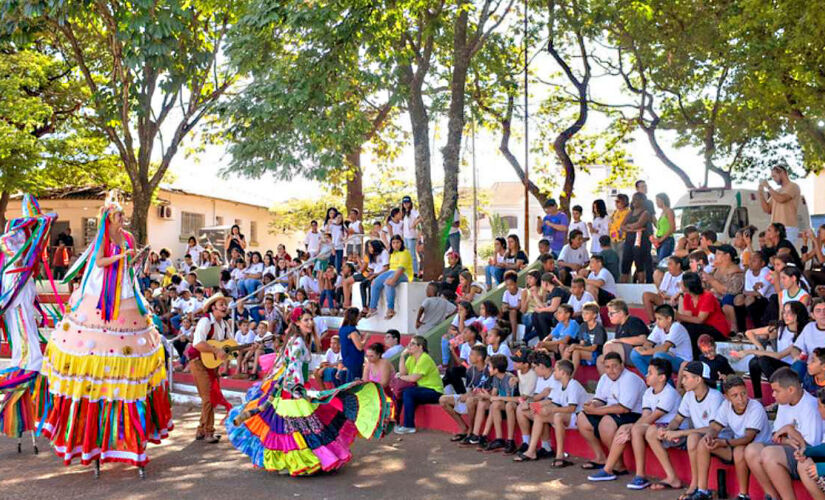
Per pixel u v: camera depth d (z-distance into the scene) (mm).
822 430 6734
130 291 8266
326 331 14953
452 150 15766
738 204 17562
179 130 21641
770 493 6816
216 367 9953
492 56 21672
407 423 10547
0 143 23047
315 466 8133
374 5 14344
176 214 32344
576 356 10477
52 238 30578
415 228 16391
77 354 8023
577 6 19594
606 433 8133
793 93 18641
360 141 15859
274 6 14469
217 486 7824
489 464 8680
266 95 15320
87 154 27531
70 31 19703
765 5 16797
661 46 21188
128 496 7484
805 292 9320
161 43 17969
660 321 9305
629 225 14492
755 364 8719
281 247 19938
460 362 11484
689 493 7227
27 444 9750
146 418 8305
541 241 15188
